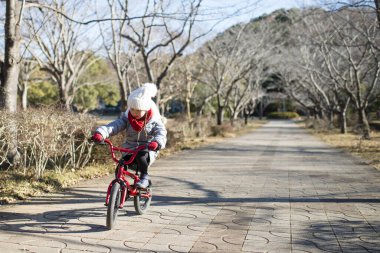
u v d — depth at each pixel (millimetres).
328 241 4387
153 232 4617
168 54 21859
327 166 10906
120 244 4168
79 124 8492
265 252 4012
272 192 7105
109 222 4582
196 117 24766
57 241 4207
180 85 25656
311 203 6230
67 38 16172
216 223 5043
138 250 4004
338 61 25641
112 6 13953
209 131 25531
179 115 25156
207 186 7656
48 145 7551
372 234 4656
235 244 4238
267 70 39594
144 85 5109
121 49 16234
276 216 5422
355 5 11992
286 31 31438
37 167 7418
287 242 4332
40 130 7406
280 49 33594
